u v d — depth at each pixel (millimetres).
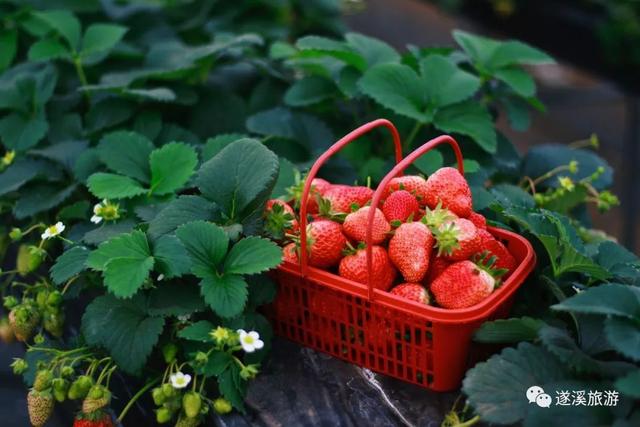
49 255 1110
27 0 1440
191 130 1268
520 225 1019
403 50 2377
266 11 1559
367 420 935
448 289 915
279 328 1010
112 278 927
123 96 1235
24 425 1202
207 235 953
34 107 1245
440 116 1156
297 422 936
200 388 934
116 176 1065
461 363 932
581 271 957
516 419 859
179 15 1573
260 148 990
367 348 958
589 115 2615
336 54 1180
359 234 950
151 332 938
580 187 1146
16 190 1158
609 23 2123
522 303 989
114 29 1296
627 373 856
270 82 1314
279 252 944
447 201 960
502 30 2451
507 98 1260
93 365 956
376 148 1229
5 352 1290
